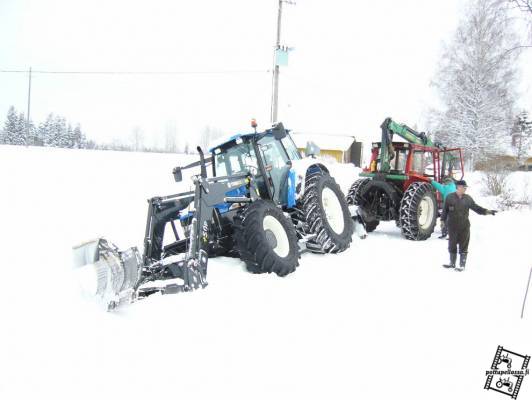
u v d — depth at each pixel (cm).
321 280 544
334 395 281
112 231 772
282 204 714
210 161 714
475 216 1205
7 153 2103
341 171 1945
